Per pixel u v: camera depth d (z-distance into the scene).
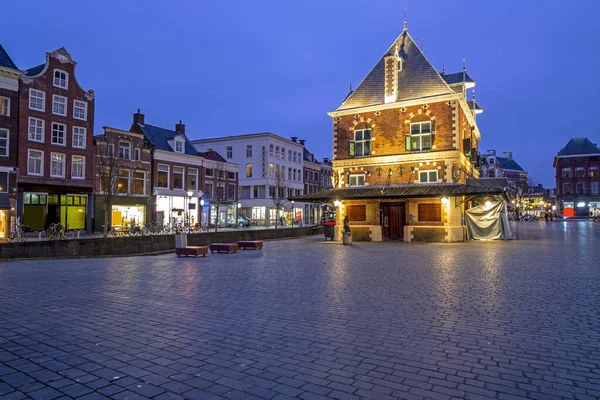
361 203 30.08
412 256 17.86
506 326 6.55
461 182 28.67
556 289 9.72
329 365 4.89
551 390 4.20
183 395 4.09
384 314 7.36
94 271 13.27
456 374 4.61
